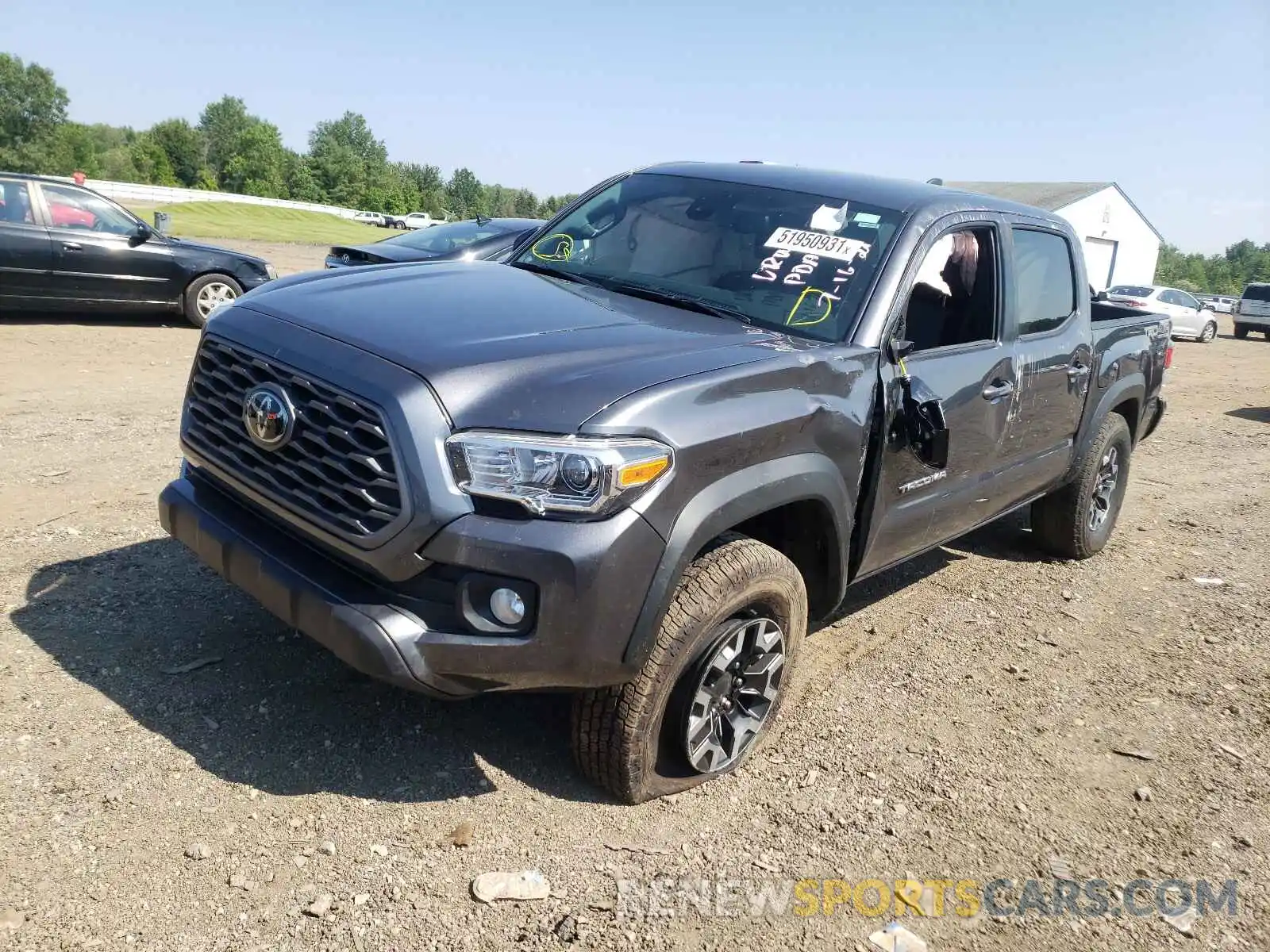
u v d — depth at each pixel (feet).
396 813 10.03
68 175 390.21
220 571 10.27
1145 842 11.12
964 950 9.20
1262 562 21.62
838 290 12.41
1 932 7.91
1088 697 14.48
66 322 37.65
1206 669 15.83
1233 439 37.24
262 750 10.72
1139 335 20.03
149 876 8.75
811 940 9.07
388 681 8.87
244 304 11.11
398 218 262.06
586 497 8.81
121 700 11.28
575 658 9.07
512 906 8.97
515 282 12.65
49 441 20.80
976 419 14.17
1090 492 19.43
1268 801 12.14
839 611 16.83
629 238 14.23
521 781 10.80
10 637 12.31
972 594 18.20
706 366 10.16
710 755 10.93
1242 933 9.80
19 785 9.65
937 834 10.85
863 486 12.11
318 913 8.57
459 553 8.71
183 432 11.16
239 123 496.64
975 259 14.49
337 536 9.15
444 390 8.96
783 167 15.24
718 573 10.07
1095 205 145.89
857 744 12.51
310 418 9.53
